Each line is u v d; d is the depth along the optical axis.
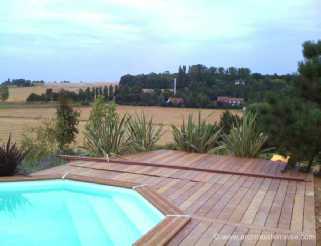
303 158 6.99
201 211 4.83
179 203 5.18
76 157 8.41
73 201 6.15
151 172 7.14
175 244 3.74
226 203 5.19
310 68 7.08
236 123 9.76
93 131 9.06
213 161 8.12
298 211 4.84
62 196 6.38
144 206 5.39
